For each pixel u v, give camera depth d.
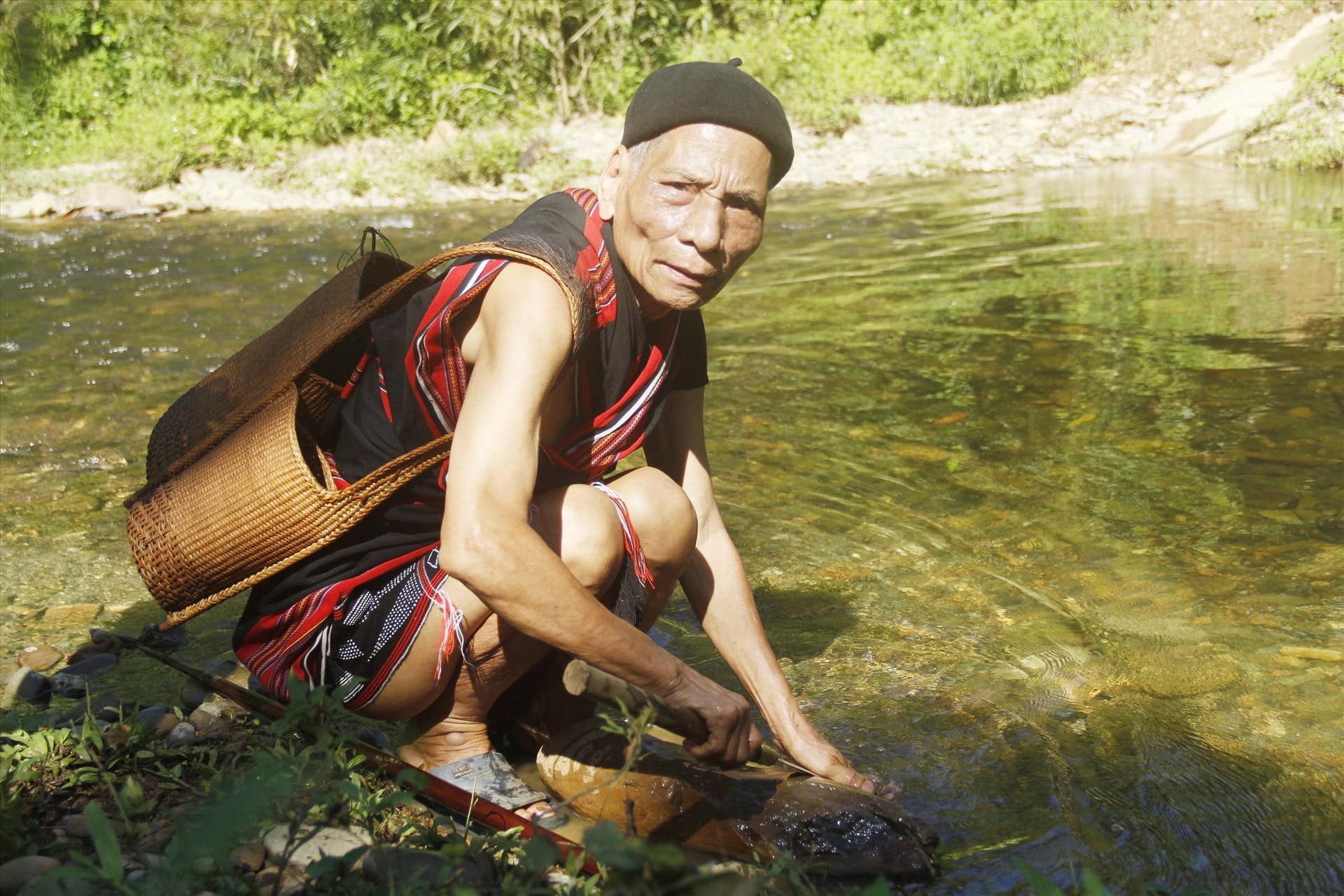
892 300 5.65
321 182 9.86
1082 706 2.21
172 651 2.49
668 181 1.78
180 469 2.05
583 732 2.00
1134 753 2.05
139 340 5.24
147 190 9.71
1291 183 8.36
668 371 2.01
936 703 2.24
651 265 1.82
